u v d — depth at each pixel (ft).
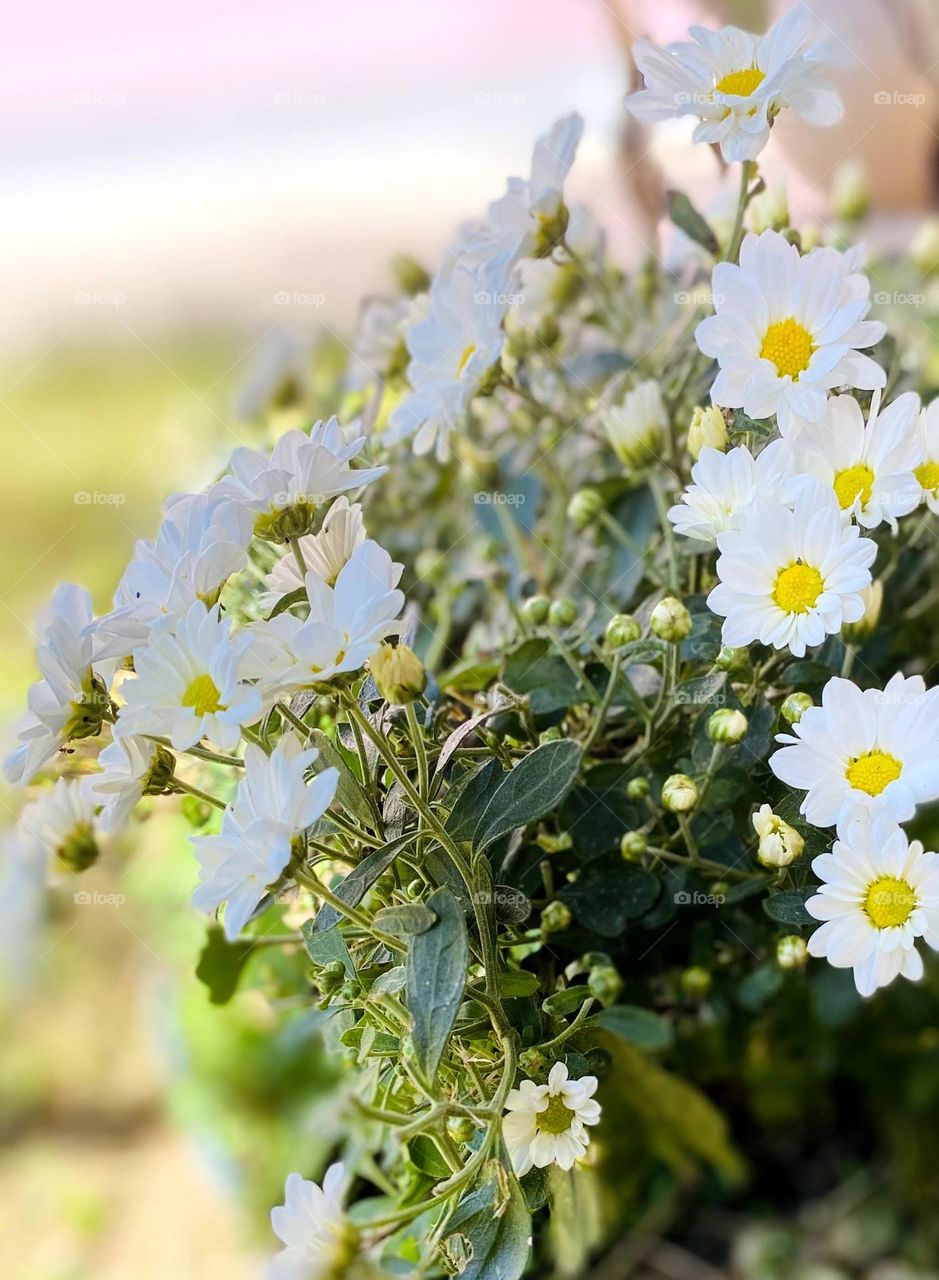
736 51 2.20
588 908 2.27
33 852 2.51
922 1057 3.21
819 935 1.99
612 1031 2.26
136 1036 5.32
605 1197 3.04
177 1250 4.64
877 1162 3.59
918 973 1.98
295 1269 1.99
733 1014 2.86
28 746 2.10
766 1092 3.36
